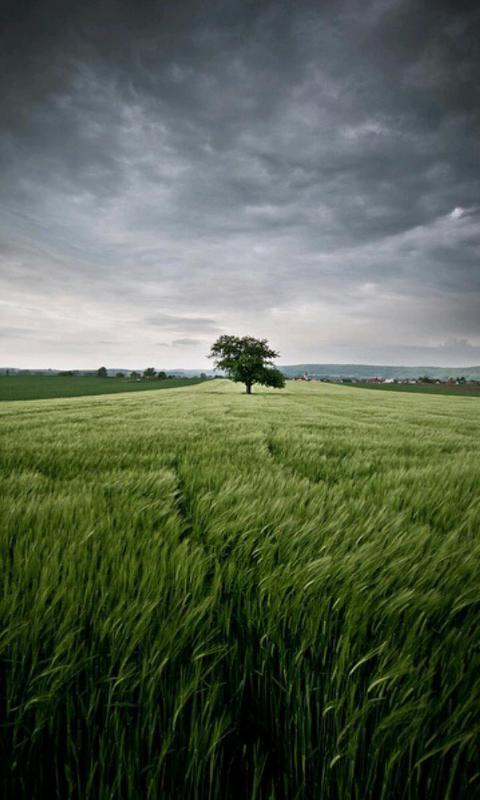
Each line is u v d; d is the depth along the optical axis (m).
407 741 0.92
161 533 1.96
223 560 1.76
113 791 0.95
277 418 13.55
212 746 0.95
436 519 2.31
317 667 1.14
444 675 1.07
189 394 47.94
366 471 4.14
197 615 1.26
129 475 3.40
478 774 0.90
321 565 1.44
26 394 51.84
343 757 0.96
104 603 1.29
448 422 14.24
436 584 1.44
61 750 1.01
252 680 1.20
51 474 3.78
